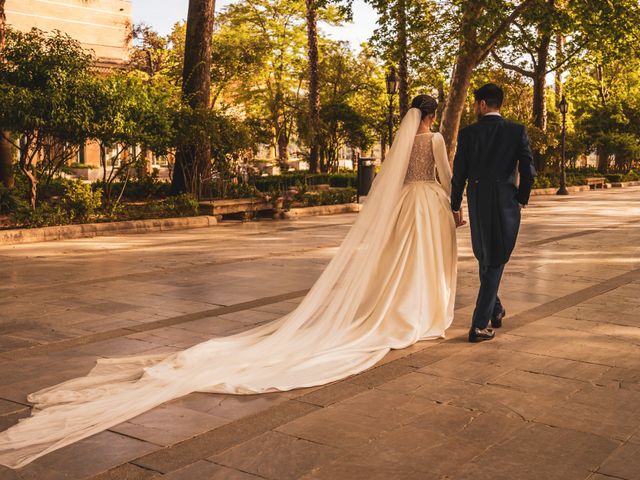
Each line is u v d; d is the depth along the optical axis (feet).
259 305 22.33
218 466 10.41
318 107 107.34
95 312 21.45
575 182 115.14
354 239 17.69
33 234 41.39
